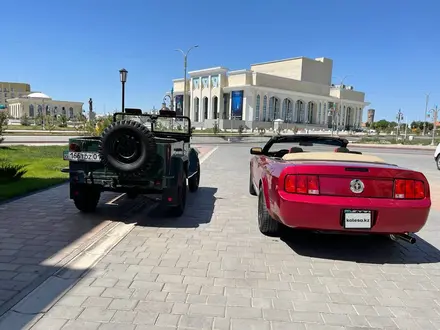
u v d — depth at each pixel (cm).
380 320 311
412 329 299
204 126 8194
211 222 610
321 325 300
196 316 306
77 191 595
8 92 16875
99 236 505
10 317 295
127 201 740
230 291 355
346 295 356
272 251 476
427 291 371
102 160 536
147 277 380
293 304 334
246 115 7956
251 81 8181
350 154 530
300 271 412
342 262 445
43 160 1380
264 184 522
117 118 812
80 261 417
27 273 376
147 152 527
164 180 560
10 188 794
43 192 790
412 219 416
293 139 678
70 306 316
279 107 8731
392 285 383
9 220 568
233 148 2839
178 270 402
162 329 286
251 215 666
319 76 10469
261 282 379
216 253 460
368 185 421
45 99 12862
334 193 422
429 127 11156
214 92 8431
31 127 5338
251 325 296
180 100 9356
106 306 318
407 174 424
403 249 500
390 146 3772
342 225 415
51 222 564
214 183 1045
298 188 427
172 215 636
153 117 817
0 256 419
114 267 404
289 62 10050
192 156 866
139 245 481
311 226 421
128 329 284
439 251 496
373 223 416
